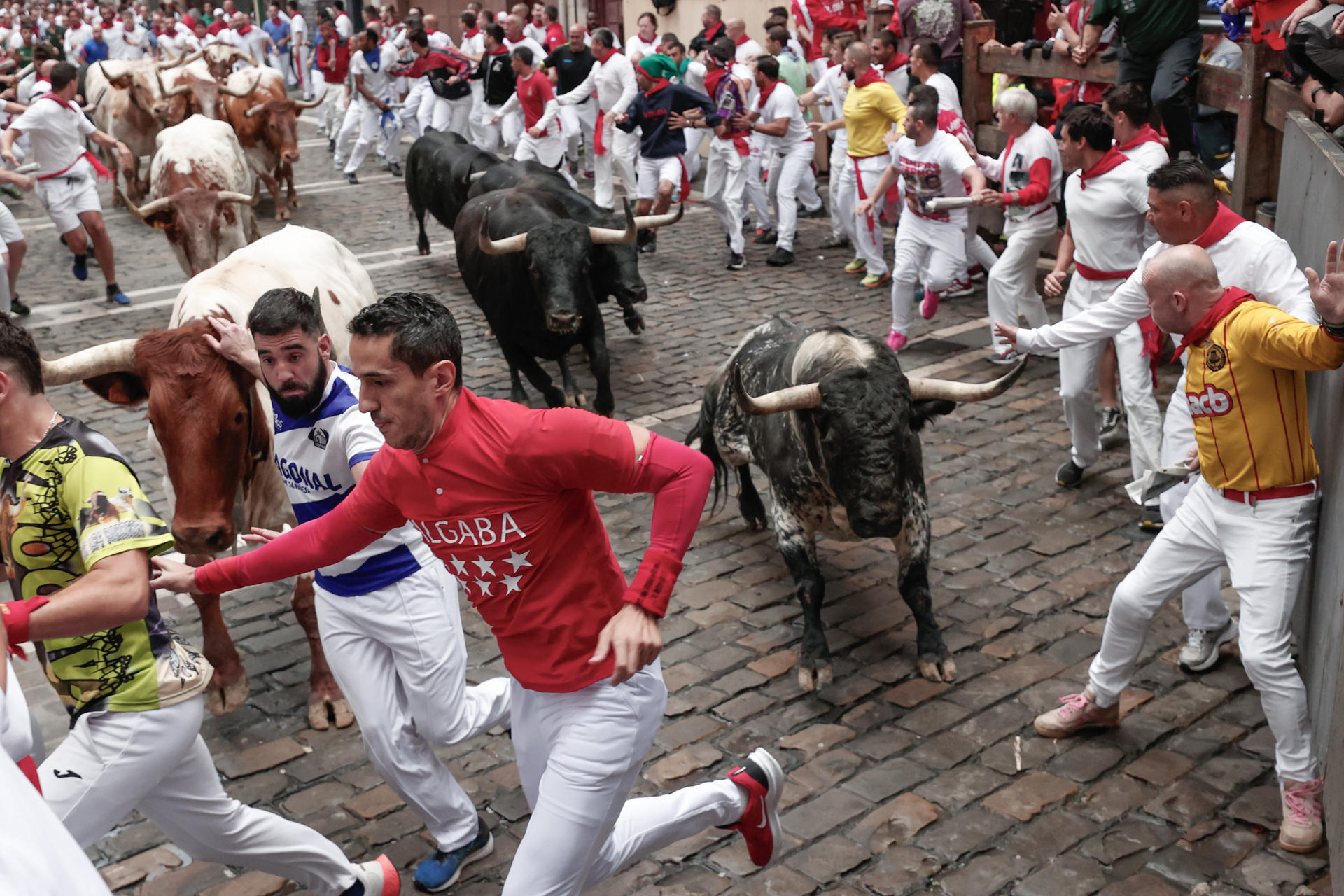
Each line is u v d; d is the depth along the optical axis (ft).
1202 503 12.46
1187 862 11.68
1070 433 23.26
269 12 87.15
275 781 13.83
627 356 29.27
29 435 8.92
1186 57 24.57
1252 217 23.00
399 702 11.48
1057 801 12.72
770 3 49.88
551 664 8.94
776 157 37.35
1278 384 11.44
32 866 3.80
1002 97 24.12
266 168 46.93
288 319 10.80
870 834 12.34
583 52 43.83
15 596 9.39
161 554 9.08
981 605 17.13
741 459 18.33
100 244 34.65
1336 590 12.01
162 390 12.53
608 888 11.69
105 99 48.03
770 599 17.71
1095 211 19.48
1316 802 11.82
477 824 12.10
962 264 26.94
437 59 53.42
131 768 9.28
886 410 13.61
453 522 8.60
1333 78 16.67
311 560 9.44
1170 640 15.87
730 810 10.78
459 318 33.17
